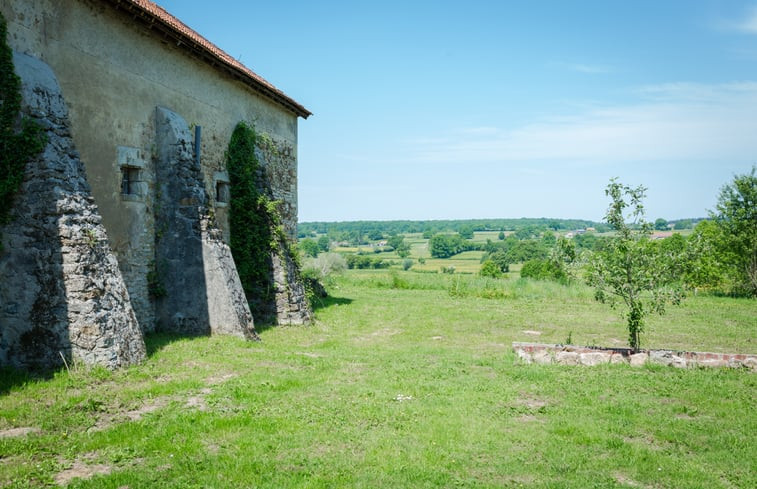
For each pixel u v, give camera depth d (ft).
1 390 23.25
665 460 18.97
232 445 19.16
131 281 35.94
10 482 15.69
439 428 21.42
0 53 25.57
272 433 20.44
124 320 28.55
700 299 84.69
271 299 48.98
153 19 35.76
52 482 15.99
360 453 18.94
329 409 23.38
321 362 33.37
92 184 32.32
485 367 33.50
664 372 32.22
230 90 49.44
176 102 41.16
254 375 28.94
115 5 33.22
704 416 24.22
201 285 38.88
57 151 27.20
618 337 49.60
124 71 35.29
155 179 38.78
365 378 29.40
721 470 18.40
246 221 49.16
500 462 18.47
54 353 26.43
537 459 18.92
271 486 16.16
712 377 31.14
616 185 36.42
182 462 17.53
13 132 26.11
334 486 16.37
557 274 112.06
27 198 26.50
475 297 82.79
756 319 61.67
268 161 56.54
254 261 49.16
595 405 25.41
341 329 51.03
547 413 24.08
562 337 49.26
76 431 19.89
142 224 37.24
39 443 18.47
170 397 24.43
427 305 71.82
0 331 26.63
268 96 55.62
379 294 85.81
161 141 38.88
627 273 36.11
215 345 35.86
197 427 20.65
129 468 17.13
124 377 26.55
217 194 47.91
